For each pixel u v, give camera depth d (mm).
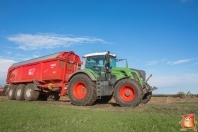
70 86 9852
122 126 3824
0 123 3910
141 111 6789
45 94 13773
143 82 9414
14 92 14469
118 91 8602
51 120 4406
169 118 4652
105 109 7648
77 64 12633
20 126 3781
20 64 14625
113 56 10234
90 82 9273
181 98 14594
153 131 3533
